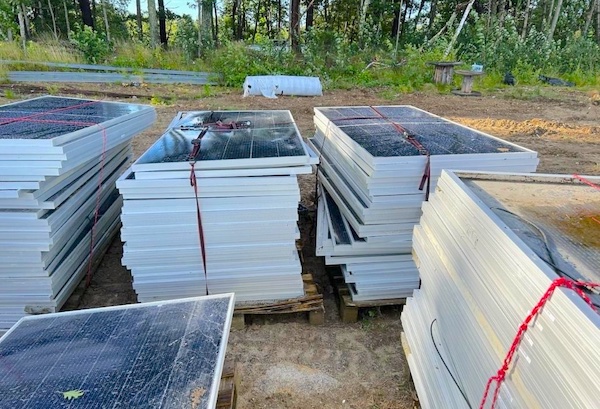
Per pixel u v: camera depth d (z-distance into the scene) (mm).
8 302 2646
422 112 4391
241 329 2840
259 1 24094
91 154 2766
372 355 2662
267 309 2801
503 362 1345
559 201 1877
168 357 1684
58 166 2365
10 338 1861
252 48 13422
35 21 19438
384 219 2742
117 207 3865
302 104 9797
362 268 2879
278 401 2318
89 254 3256
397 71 13609
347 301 2902
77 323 1963
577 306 1088
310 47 13773
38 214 2447
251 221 2533
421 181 2672
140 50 13234
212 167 2447
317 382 2445
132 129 3484
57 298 2723
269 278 2729
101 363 1661
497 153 2760
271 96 10594
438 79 12773
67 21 18578
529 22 20953
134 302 3080
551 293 1180
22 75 10625
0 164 2334
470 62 15047
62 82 10711
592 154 6523
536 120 8547
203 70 12727
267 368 2535
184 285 2693
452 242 1855
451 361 1763
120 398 1481
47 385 1551
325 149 4000
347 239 2938
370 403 2314
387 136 3225
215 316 1952
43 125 2844
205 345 1748
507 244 1445
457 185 1962
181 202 2479
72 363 1670
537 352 1186
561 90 12688
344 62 13570
